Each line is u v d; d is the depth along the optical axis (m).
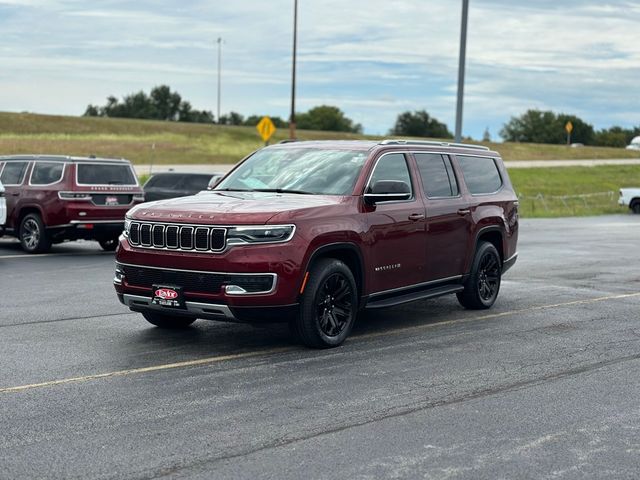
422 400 6.29
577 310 10.55
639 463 5.02
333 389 6.55
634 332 9.10
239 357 7.60
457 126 22.67
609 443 5.38
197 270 7.49
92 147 55.59
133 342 8.22
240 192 8.70
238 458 4.98
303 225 7.66
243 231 7.39
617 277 14.02
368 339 8.52
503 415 5.95
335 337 8.05
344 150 8.95
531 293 12.05
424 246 9.17
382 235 8.53
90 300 10.76
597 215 37.44
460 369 7.28
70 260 15.51
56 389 6.45
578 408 6.15
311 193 8.45
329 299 7.98
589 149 93.31
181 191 21.39
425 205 9.22
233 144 68.44
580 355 7.93
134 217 7.91
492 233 10.65
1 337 8.41
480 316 10.03
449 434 5.50
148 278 7.80
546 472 4.84
